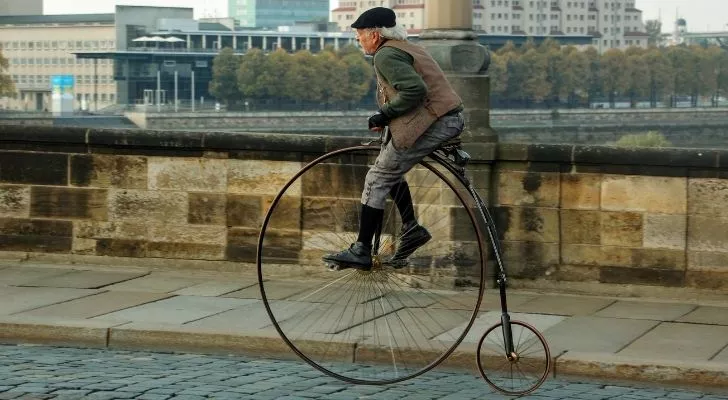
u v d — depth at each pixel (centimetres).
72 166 1454
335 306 1071
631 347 1014
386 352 988
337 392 857
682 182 1273
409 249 880
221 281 1334
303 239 1380
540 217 1312
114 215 1448
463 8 1359
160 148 1426
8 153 1467
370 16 849
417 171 1300
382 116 840
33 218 1468
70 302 1191
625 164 1284
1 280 1319
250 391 847
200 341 1037
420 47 854
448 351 861
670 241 1280
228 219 1412
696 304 1245
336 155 852
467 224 1293
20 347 1046
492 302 1227
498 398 857
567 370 956
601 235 1298
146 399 806
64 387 842
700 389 926
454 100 848
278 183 1386
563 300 1253
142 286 1295
